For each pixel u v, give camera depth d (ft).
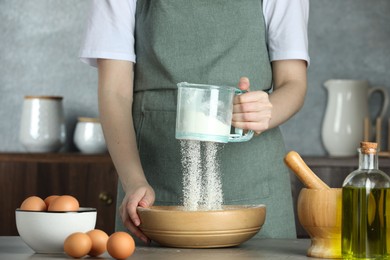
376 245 4.66
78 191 11.15
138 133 7.04
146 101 7.02
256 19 7.01
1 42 12.69
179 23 6.92
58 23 12.68
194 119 5.59
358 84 12.03
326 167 10.85
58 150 11.98
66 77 12.67
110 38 6.97
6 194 11.21
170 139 6.89
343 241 4.75
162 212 5.30
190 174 6.23
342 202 4.76
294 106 6.74
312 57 12.64
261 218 5.50
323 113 12.60
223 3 6.96
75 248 4.79
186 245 5.32
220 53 6.90
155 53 6.93
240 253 5.08
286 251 5.20
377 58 12.62
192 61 6.89
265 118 5.91
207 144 6.59
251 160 6.92
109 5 7.00
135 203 5.63
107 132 6.71
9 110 12.69
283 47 7.01
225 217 5.25
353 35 12.62
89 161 11.14
